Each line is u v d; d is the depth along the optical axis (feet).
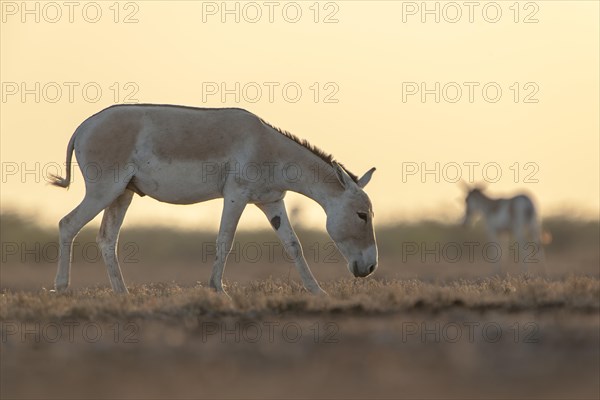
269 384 110.83
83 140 174.19
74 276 305.32
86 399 105.91
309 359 122.01
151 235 469.57
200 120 175.42
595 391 107.65
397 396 105.91
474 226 484.74
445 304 149.48
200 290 162.30
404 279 237.45
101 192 173.27
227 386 110.11
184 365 119.65
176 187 175.52
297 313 146.10
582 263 346.54
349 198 178.19
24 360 123.24
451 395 106.32
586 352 124.06
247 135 175.83
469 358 121.70
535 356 122.72
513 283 173.37
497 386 109.70
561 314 143.02
